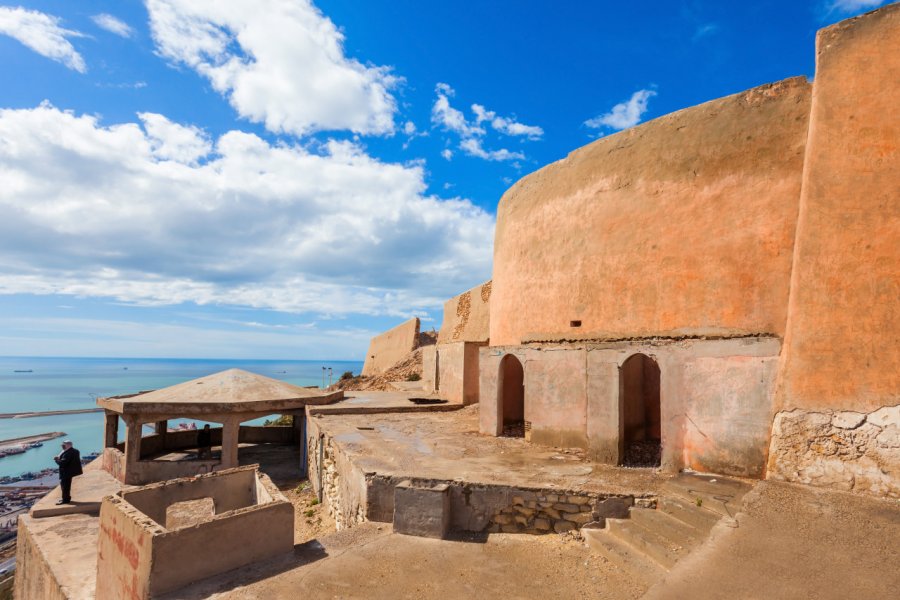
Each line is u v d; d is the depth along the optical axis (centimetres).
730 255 832
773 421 712
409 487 752
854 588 426
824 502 597
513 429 1294
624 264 986
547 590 572
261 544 680
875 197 649
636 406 1180
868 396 628
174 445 1867
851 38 696
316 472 1325
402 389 2447
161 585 593
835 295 666
